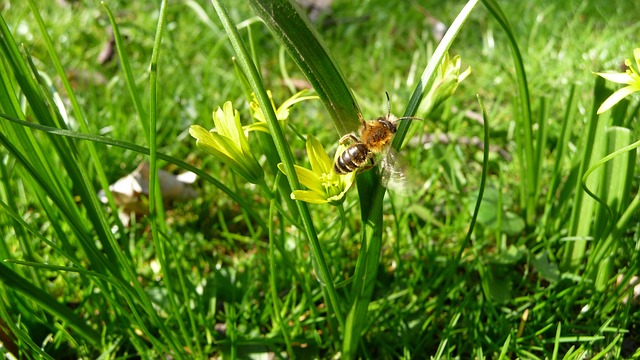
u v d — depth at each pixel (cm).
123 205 17
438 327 13
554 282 13
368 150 9
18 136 10
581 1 27
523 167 14
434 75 9
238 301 14
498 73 21
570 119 13
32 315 12
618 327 11
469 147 19
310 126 19
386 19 27
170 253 14
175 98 20
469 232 11
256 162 9
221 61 23
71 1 27
